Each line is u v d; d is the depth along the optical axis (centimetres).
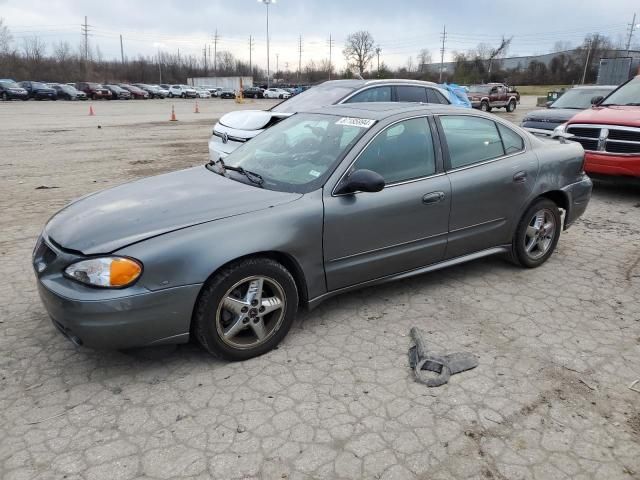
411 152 401
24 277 467
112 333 293
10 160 1159
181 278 302
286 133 442
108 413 287
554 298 434
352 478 244
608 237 602
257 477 244
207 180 398
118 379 318
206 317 315
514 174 451
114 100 5444
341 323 389
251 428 275
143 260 293
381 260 388
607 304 424
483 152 445
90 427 275
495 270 494
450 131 427
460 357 342
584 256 536
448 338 367
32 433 271
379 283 399
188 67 11594
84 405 293
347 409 291
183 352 348
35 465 249
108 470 246
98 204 359
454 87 1106
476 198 429
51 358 339
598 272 492
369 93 792
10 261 506
